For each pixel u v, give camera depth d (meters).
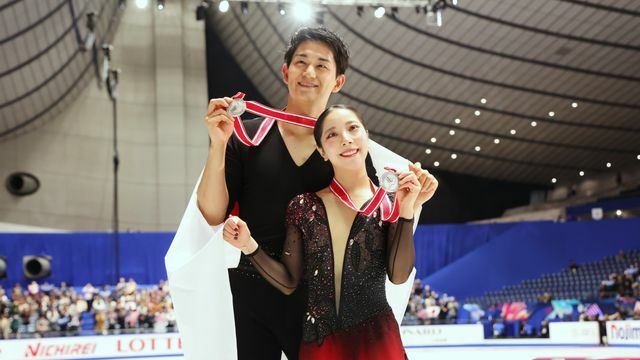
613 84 32.84
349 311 2.29
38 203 30.94
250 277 2.50
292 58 2.57
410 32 30.64
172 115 33.78
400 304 2.52
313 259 2.32
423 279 26.89
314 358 2.28
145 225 32.69
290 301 2.46
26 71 26.78
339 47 2.59
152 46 34.28
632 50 29.91
